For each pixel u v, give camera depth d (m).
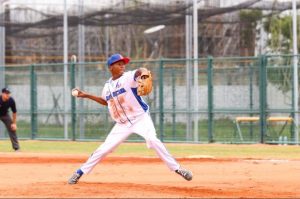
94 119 65.19
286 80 59.38
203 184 31.02
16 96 69.00
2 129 69.06
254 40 76.56
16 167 40.28
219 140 61.41
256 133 60.62
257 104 60.19
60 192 26.19
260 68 59.59
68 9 68.81
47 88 67.44
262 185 30.64
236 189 28.61
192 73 62.00
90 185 28.61
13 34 72.19
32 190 26.86
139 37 78.75
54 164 42.19
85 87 65.44
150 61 61.78
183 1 65.69
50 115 67.31
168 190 27.48
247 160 44.09
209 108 61.22
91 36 76.50
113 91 28.28
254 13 73.00
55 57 79.69
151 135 28.38
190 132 62.00
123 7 67.31
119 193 25.95
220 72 60.97
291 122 59.59
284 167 39.75
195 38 62.38
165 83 62.66
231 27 76.31
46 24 69.50
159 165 41.44
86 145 60.53
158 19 67.69
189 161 43.59
